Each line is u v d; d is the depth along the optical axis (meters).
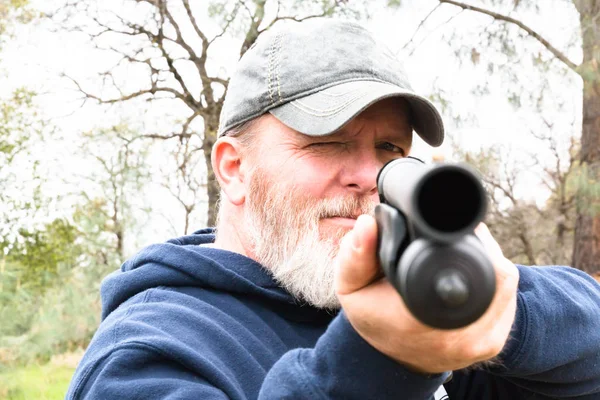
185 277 1.50
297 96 1.51
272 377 0.96
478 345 0.80
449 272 0.67
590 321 1.23
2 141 8.67
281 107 1.53
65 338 5.32
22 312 5.20
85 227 7.50
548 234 10.73
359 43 1.58
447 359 0.82
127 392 1.17
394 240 0.71
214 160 1.68
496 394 1.44
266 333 1.43
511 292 0.80
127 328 1.32
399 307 0.79
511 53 6.52
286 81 1.53
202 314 1.40
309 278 1.46
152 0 10.27
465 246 0.67
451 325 0.68
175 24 10.45
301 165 1.50
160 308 1.39
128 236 8.01
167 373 1.22
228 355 1.32
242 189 1.64
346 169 1.49
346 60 1.54
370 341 0.86
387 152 1.56
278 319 1.48
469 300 0.67
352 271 0.80
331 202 1.48
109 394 1.18
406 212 0.69
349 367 0.88
